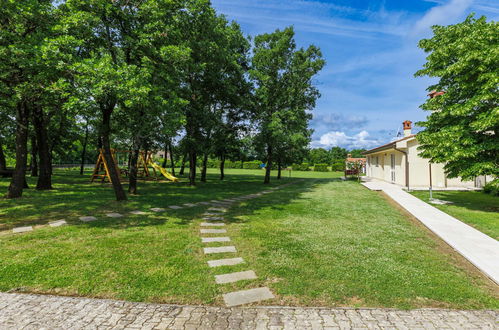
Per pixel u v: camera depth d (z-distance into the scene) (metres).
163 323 2.57
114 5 8.53
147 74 7.48
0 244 4.83
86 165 47.84
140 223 6.65
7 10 7.73
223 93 16.14
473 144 8.49
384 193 13.45
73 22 7.19
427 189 14.34
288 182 21.44
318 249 4.85
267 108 18.78
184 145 14.60
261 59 18.45
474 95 8.47
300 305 2.96
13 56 7.29
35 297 3.04
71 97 6.55
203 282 3.48
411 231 6.19
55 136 19.48
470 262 4.27
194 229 6.21
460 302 3.05
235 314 2.75
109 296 3.10
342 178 26.14
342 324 2.57
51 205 8.78
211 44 13.65
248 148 19.98
